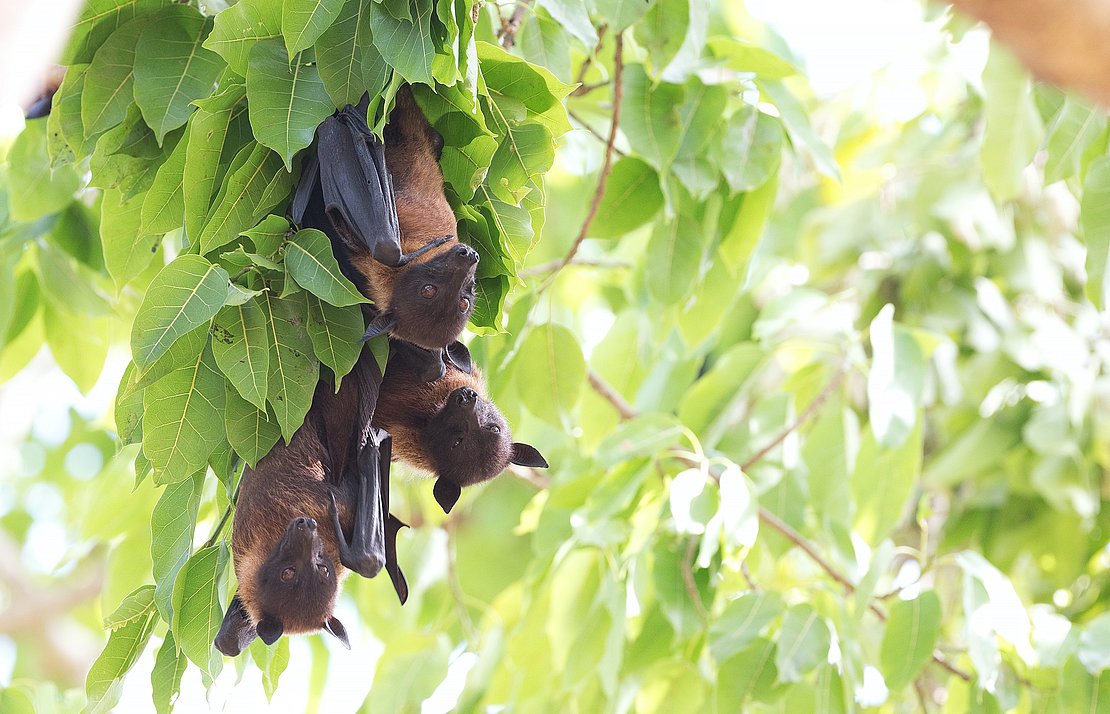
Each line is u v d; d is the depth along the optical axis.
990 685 9.95
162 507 7.20
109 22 7.59
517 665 11.76
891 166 16.59
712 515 9.97
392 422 8.57
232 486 7.17
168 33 7.62
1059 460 13.59
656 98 9.91
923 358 10.98
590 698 11.69
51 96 8.81
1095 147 10.21
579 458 12.48
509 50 9.65
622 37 10.34
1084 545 14.07
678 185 10.52
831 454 12.36
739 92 10.57
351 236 7.22
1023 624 10.05
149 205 7.28
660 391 13.52
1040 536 14.39
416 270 7.04
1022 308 15.55
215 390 6.67
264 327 6.57
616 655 10.36
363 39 7.00
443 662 11.74
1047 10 3.56
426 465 8.59
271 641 6.86
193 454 6.60
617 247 14.91
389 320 6.93
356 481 7.23
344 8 6.98
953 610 14.41
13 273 11.59
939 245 15.35
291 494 7.13
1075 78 3.69
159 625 8.31
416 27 6.76
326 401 7.25
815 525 12.36
